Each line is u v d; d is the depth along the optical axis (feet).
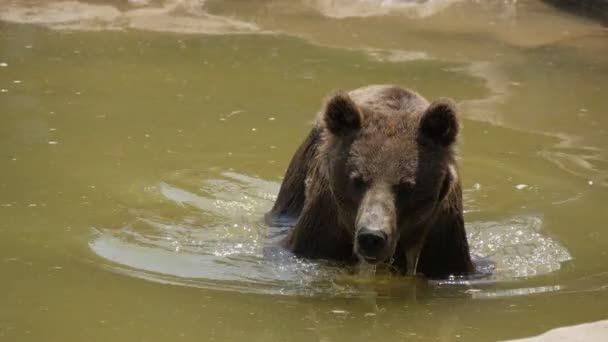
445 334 31.30
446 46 71.10
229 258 38.29
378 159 33.96
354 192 34.22
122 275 36.22
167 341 30.48
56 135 51.57
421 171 34.04
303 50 68.74
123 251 38.75
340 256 37.60
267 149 51.13
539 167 49.75
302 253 38.14
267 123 54.54
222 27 74.38
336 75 62.90
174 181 46.80
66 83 59.82
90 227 41.24
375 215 32.19
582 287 35.96
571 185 47.62
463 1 85.20
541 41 73.31
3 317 32.35
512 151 51.65
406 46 70.85
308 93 59.31
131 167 48.11
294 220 41.91
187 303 33.58
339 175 34.73
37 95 57.52
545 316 32.83
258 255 38.75
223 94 58.90
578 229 42.63
